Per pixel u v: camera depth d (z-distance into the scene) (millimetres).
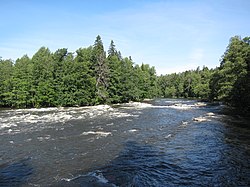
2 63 72250
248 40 46938
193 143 20609
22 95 57781
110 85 69938
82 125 30109
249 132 24766
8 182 12773
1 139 22516
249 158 16047
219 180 12578
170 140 21922
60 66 61031
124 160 16250
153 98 117125
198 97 116688
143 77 97438
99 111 47281
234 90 40750
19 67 65625
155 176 13289
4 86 62281
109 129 27453
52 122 32500
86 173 13859
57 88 58688
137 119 35500
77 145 20219
